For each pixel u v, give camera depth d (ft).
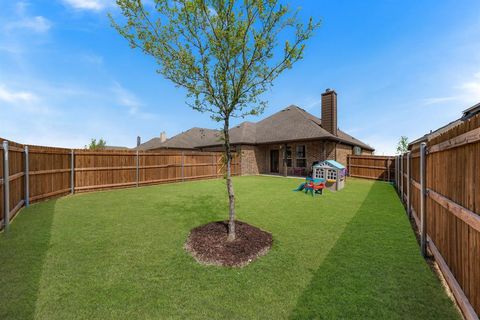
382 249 12.10
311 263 10.61
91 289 8.57
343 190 32.86
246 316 7.19
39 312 7.30
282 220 17.48
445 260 9.25
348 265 10.39
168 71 12.35
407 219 17.72
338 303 7.75
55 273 9.69
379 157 45.98
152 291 8.48
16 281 9.05
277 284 8.95
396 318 7.04
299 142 53.52
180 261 10.87
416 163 16.01
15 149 18.71
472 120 6.49
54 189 27.07
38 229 15.38
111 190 33.65
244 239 12.71
